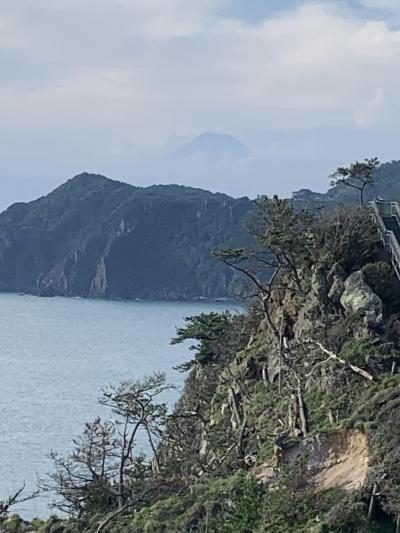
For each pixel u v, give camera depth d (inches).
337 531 1488.7
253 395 2390.5
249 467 1971.0
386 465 1549.0
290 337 2409.0
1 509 2290.8
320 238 2433.6
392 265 2313.0
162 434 2559.1
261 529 1535.4
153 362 6811.0
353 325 2134.6
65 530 2156.7
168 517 1908.2
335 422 1835.6
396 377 1893.5
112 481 2714.1
